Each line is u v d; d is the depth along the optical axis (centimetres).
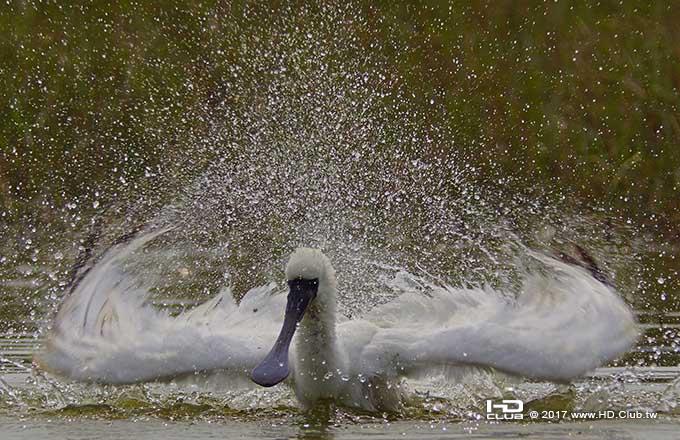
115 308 1236
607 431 1086
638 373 1306
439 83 2167
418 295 1317
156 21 2262
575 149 2217
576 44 2331
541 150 2202
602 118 2256
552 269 1266
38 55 2297
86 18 2311
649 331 1473
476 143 2169
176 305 1516
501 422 1135
